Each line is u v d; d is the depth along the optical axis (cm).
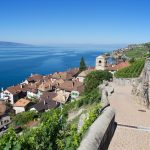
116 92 4303
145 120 2375
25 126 5500
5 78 17962
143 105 3089
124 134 1886
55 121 1548
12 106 10481
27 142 1287
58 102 10219
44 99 10738
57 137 1506
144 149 1638
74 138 1309
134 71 6738
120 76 6825
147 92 3034
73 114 4022
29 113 7012
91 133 1357
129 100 3506
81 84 11425
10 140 1214
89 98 4153
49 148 1436
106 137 1566
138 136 1864
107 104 2428
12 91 12244
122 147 1636
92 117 1692
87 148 1151
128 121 2298
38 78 15475
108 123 1667
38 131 1408
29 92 12862
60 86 11562
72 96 10762
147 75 3198
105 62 11994
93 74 6806
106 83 5559
